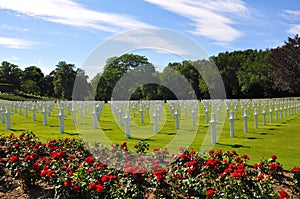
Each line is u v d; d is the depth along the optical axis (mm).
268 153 9422
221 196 5094
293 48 47094
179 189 5484
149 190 5590
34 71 75125
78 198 5473
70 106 25438
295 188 5656
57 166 6449
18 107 24578
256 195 5152
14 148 7793
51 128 15555
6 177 6379
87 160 6266
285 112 21984
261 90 55438
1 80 67812
